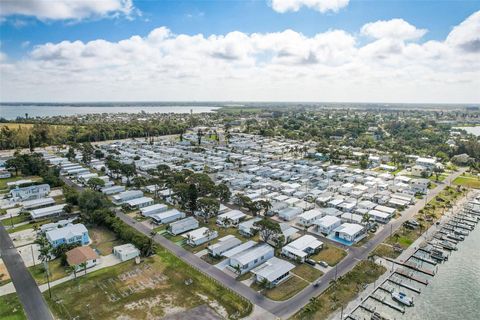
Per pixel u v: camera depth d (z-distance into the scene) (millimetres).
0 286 84875
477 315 77312
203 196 155000
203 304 78000
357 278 90500
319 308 77312
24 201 149500
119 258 99938
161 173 197625
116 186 175375
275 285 86562
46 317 72938
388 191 172125
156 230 122000
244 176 195750
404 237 117625
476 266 99938
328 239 116000
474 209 147125
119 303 78062
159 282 87250
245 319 72875
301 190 174750
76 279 88125
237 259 94688
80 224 118188
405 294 85062
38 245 108688
